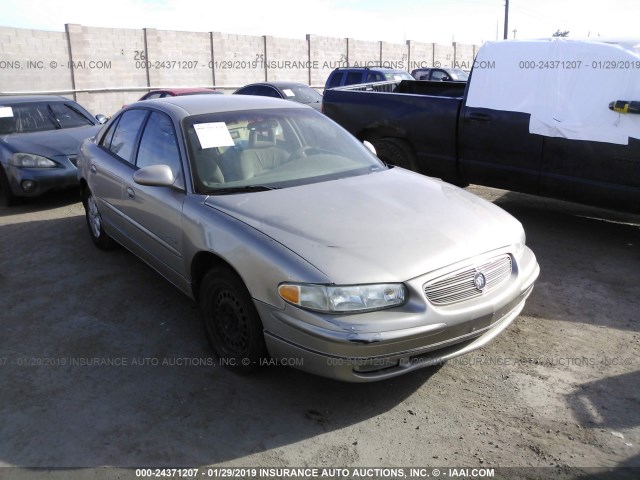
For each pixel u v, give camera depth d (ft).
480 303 10.14
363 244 10.00
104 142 17.52
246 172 12.80
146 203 13.70
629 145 16.90
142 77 73.51
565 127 18.12
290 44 87.76
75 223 22.13
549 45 18.58
